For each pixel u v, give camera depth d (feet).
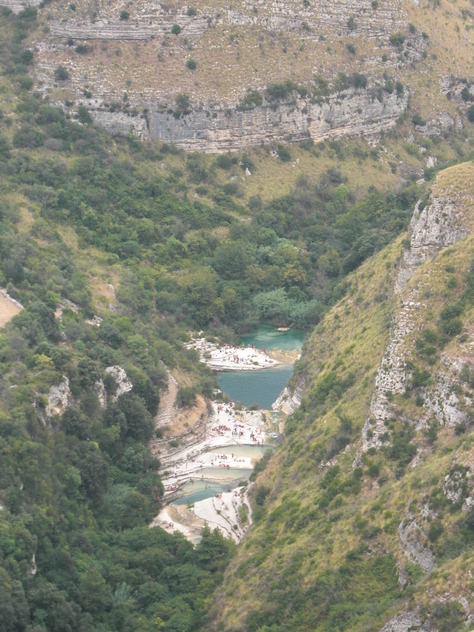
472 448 552.00
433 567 523.70
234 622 616.39
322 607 578.25
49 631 613.52
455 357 627.05
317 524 645.10
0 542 627.05
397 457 631.15
